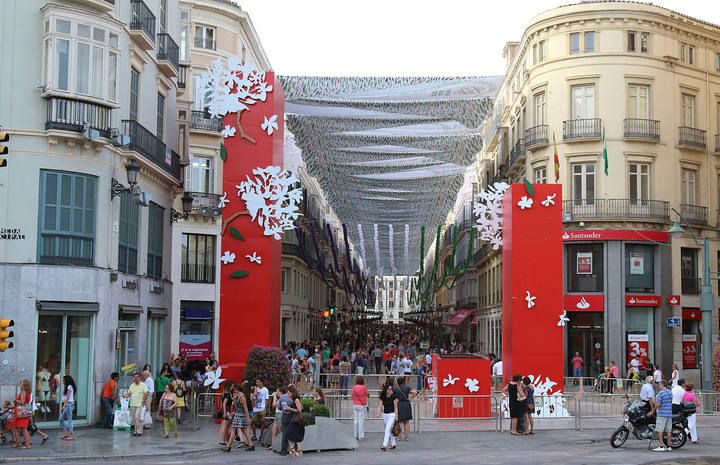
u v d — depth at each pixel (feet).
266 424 63.87
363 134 135.23
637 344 128.67
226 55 137.80
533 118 140.56
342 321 269.44
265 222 79.92
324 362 122.11
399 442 66.13
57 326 70.44
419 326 336.08
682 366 130.00
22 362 67.97
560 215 83.97
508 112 168.96
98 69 72.79
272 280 80.28
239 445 63.57
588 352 129.90
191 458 56.65
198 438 65.26
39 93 70.33
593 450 60.44
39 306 68.54
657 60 132.87
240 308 79.20
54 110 70.23
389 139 138.92
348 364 115.24
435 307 298.76
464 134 135.33
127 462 54.39
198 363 105.40
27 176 69.51
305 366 99.30
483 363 81.00
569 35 134.82
